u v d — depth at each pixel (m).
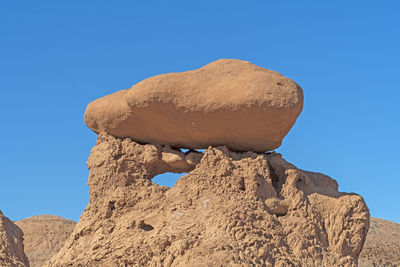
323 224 12.36
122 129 12.59
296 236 11.64
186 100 11.69
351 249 12.25
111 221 11.98
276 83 11.71
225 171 11.95
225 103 11.59
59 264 11.50
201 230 11.12
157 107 11.77
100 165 12.41
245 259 10.52
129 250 11.11
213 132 12.12
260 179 12.03
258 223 11.46
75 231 12.18
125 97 12.12
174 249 10.68
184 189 11.94
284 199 12.20
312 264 11.43
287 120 11.74
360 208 12.44
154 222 11.73
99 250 11.38
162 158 12.51
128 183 12.34
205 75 11.93
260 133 11.99
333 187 13.05
